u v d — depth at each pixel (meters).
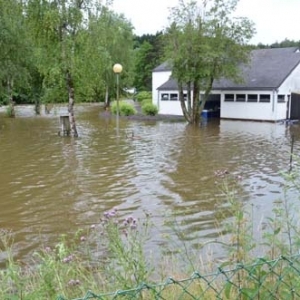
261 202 7.19
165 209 6.93
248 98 24.67
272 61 26.16
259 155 12.55
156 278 2.96
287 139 16.31
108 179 9.34
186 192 8.11
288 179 3.94
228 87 25.19
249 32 21.75
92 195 7.97
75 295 2.33
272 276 2.24
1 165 11.04
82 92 16.97
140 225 5.39
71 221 6.40
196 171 10.18
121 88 35.91
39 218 6.58
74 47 15.35
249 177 9.43
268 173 9.87
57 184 8.88
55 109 27.00
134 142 15.48
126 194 8.02
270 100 23.81
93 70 15.70
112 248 2.76
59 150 13.55
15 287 2.40
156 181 9.12
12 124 22.06
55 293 2.22
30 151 13.36
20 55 21.16
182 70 22.17
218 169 10.40
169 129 19.97
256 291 2.04
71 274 2.68
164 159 11.91
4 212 6.92
